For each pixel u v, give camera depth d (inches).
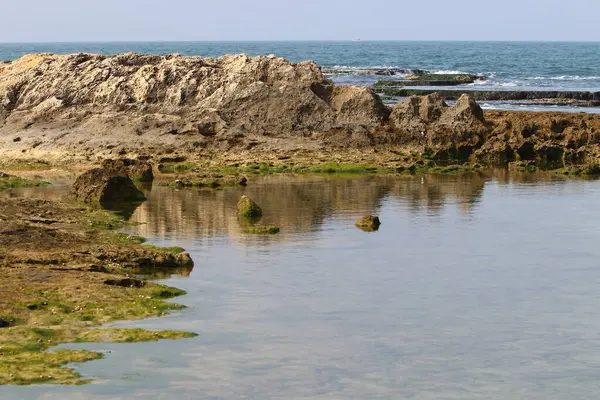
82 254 1278.3
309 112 2566.4
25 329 956.0
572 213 1753.2
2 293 1059.3
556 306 1130.0
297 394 831.1
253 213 1664.6
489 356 943.7
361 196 1914.4
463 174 2282.2
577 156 2454.5
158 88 2625.5
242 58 2770.7
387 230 1568.7
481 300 1151.0
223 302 1114.7
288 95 2591.0
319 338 987.3
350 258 1360.7
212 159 2329.0
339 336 995.9
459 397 834.8
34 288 1090.7
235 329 1007.6
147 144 2399.1
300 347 956.6
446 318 1072.2
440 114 2613.2
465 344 978.7
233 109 2576.3
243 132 2476.6
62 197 1831.9
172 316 1047.6
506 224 1638.8
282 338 983.6
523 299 1159.0
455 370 901.8
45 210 1630.2
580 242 1494.8
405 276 1263.5
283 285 1201.4
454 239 1507.1
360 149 2461.9
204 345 949.8
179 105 2591.0
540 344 983.6
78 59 2785.4
